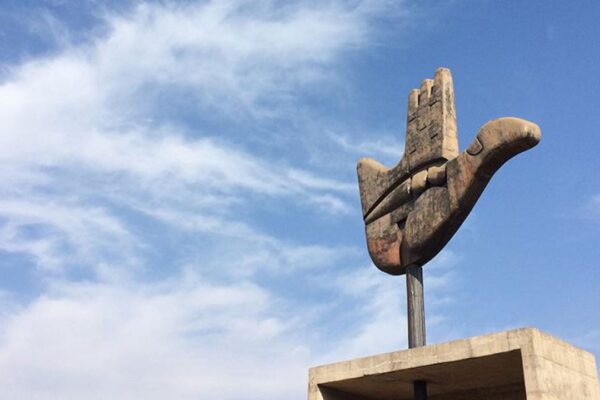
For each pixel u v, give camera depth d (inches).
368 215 933.2
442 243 826.2
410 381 815.1
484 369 755.4
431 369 759.1
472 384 827.4
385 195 916.6
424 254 836.0
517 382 810.8
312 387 837.8
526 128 729.0
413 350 758.5
